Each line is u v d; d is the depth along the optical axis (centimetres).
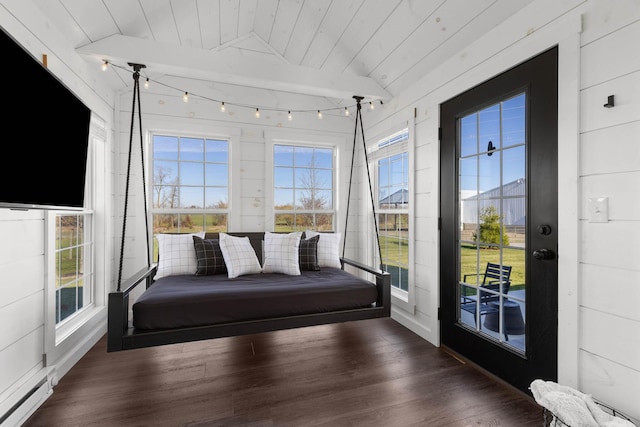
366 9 240
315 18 278
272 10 296
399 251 334
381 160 369
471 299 229
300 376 208
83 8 195
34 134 144
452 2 199
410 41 246
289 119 351
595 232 148
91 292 271
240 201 356
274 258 298
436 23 220
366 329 296
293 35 316
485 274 216
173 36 282
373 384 199
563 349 161
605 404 143
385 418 166
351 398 184
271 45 352
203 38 310
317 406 176
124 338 174
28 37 169
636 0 132
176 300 191
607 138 142
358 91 301
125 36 227
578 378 154
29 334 177
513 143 195
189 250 296
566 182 159
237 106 354
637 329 132
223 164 357
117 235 311
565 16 160
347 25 265
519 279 191
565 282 160
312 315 214
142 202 320
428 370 217
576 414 130
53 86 158
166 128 328
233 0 272
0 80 119
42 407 173
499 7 189
